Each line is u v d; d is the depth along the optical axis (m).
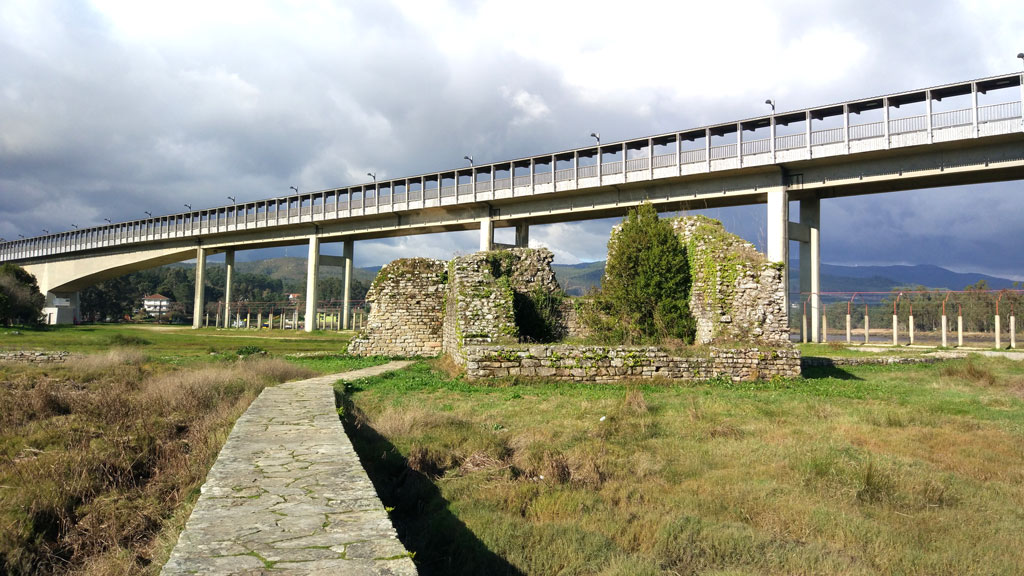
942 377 18.91
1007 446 8.66
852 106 39.59
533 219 58.91
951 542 5.24
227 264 86.06
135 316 132.50
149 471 8.37
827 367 22.92
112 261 89.19
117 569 5.36
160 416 11.62
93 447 8.83
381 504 4.49
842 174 40.88
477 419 10.78
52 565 5.66
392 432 9.31
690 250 20.78
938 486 6.52
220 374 14.73
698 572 4.77
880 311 77.81
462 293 19.75
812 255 46.44
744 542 5.15
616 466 7.53
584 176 50.72
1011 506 6.15
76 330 61.59
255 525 3.94
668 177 46.25
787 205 43.28
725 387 15.41
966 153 36.31
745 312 18.55
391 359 23.50
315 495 4.70
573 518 5.78
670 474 7.26
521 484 6.72
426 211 63.28
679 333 20.16
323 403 10.50
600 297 22.25
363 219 68.06
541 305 22.09
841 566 4.73
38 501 6.62
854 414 11.22
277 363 17.61
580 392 14.05
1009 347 37.22
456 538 5.16
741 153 42.94
